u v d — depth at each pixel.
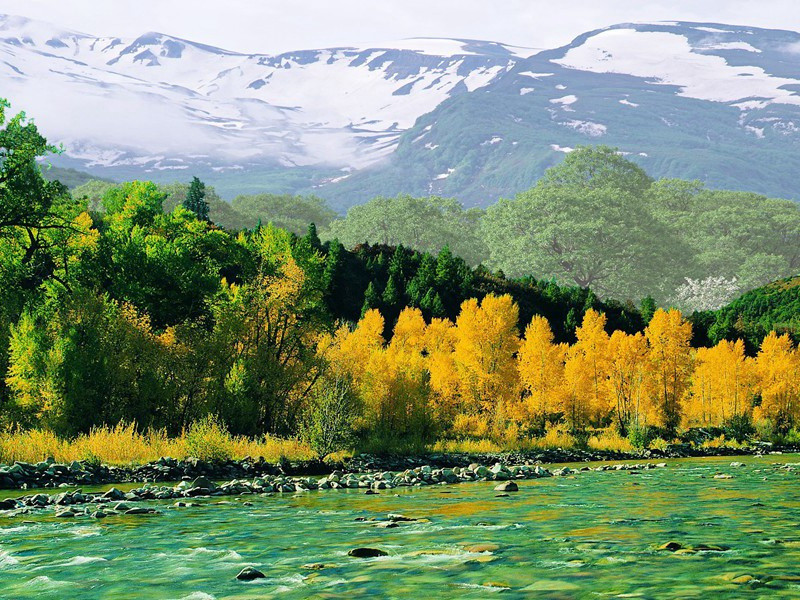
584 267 182.25
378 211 186.62
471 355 44.38
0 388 32.53
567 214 185.12
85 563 9.66
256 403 34.75
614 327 94.50
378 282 88.69
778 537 11.54
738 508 15.70
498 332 44.28
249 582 8.48
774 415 59.56
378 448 33.69
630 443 43.94
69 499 16.62
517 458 35.16
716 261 185.12
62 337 30.64
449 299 88.44
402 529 12.61
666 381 52.50
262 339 39.41
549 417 51.69
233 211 177.75
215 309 42.62
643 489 20.50
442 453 35.56
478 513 14.93
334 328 45.06
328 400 29.38
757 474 26.22
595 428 52.06
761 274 176.50
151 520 13.83
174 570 9.20
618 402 51.69
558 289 98.38
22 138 41.41
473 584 8.23
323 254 91.25
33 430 26.45
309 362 37.12
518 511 15.28
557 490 20.28
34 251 44.19
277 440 30.30
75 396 29.11
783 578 8.41
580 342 55.19
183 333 35.31
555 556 9.88
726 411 60.16
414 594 7.77
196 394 33.88
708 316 106.19
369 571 9.00
